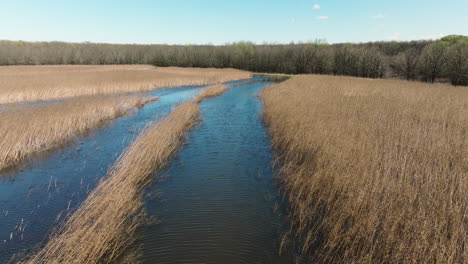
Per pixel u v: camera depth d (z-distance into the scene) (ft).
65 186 29.12
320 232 20.59
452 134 34.19
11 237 20.21
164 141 40.91
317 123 41.55
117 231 20.03
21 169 33.78
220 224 22.04
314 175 26.73
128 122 57.41
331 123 41.04
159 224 22.11
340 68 174.70
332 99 62.54
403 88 78.64
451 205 17.94
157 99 86.94
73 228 20.18
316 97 65.87
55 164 35.35
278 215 23.34
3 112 52.13
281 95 73.97
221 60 235.40
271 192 27.55
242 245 19.45
